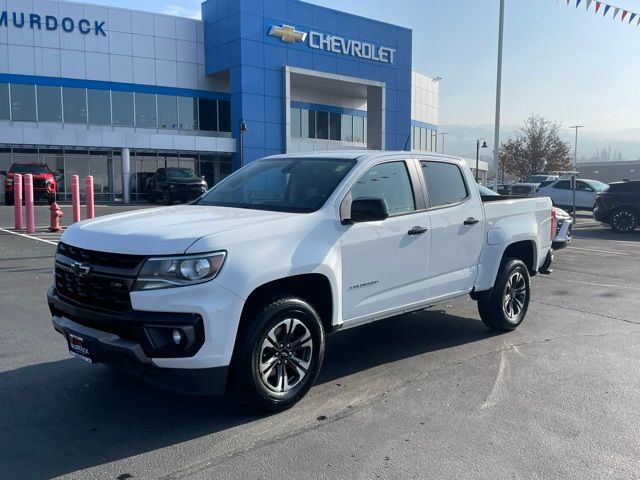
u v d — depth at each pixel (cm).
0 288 846
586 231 2045
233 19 3456
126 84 3469
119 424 419
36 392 474
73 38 3303
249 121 3497
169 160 3538
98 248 401
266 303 423
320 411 445
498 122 2027
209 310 383
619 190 1962
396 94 4212
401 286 531
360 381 510
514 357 583
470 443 395
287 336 438
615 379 521
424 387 497
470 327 696
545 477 352
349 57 3919
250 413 436
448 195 591
